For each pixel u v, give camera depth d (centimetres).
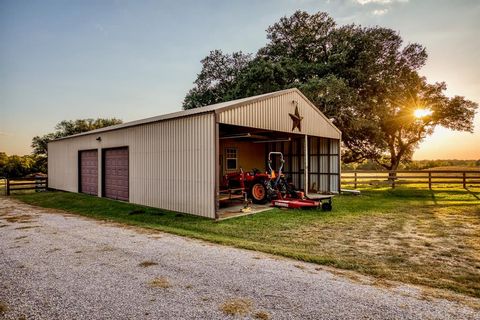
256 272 347
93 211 857
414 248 456
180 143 786
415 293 288
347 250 446
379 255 419
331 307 259
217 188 693
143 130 921
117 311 254
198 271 351
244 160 1334
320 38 2038
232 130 1044
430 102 2025
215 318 241
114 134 1070
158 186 861
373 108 1845
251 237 531
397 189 1448
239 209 848
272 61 2008
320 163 1321
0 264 380
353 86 1834
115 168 1079
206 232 578
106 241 496
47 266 371
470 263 385
